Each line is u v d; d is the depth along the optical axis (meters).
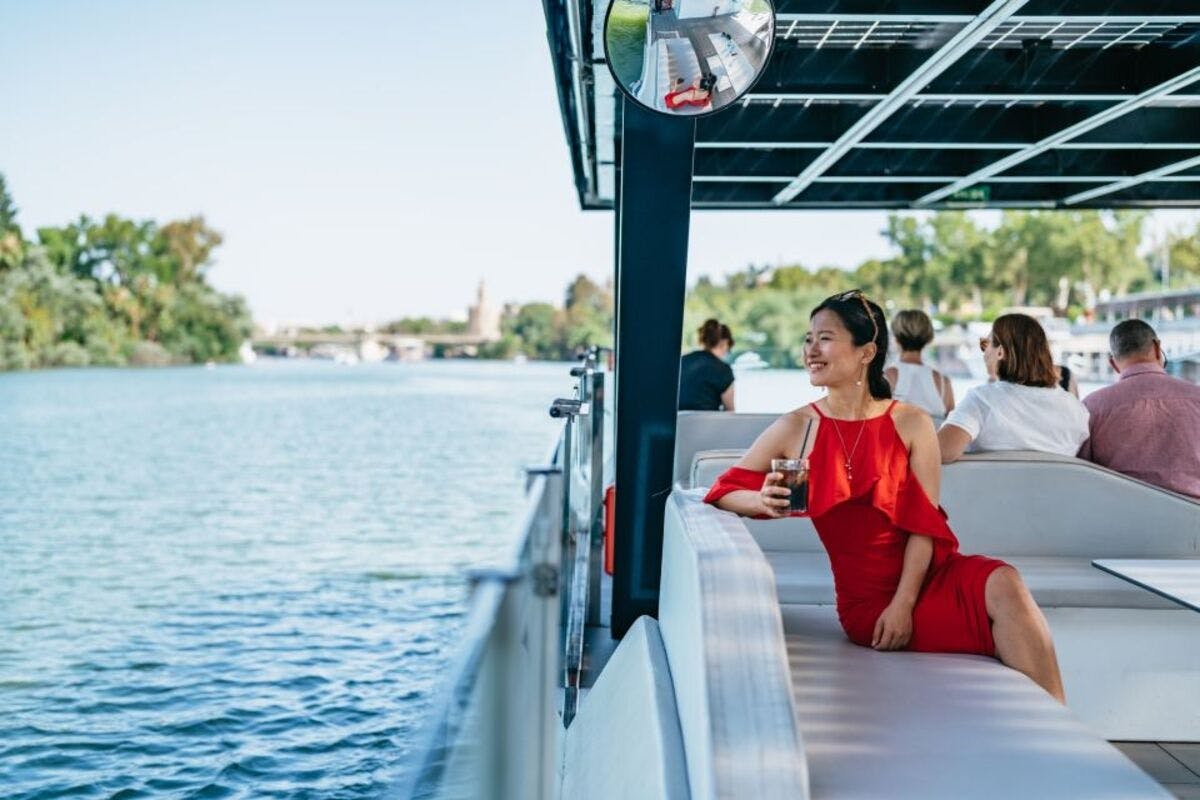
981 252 76.56
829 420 3.48
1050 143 8.21
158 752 8.16
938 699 2.94
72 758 8.10
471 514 24.88
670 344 4.83
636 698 3.13
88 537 23.19
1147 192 10.73
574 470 4.62
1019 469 4.91
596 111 7.23
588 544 5.76
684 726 2.72
